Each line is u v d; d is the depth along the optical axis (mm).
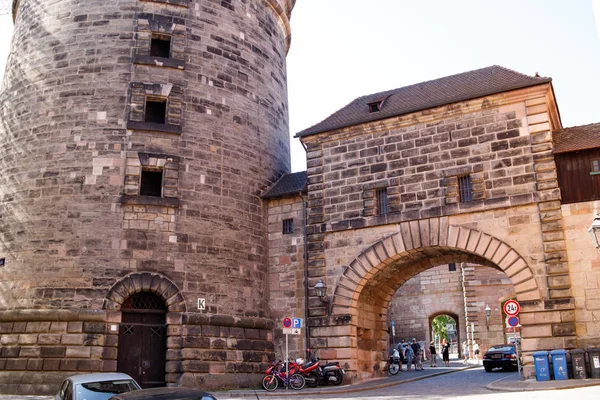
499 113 24109
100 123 25609
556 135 24438
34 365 22719
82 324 22984
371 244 25547
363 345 27156
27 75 27484
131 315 24141
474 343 42750
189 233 25547
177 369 23750
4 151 27000
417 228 24625
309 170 27609
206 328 24766
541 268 22156
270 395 21562
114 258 24031
